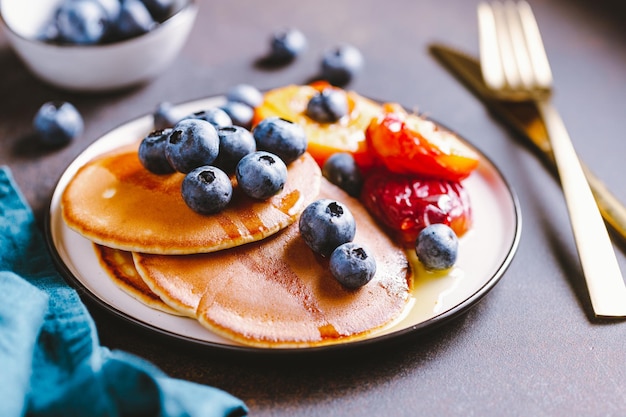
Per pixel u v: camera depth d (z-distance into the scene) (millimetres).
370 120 427
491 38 542
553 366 347
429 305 359
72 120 463
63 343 323
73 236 381
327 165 402
